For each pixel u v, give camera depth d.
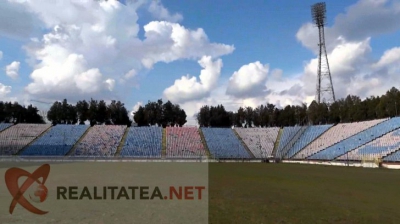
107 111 132.75
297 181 36.12
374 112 102.81
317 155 77.94
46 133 94.38
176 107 142.62
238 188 29.73
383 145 67.94
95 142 90.56
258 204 21.59
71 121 132.88
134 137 96.00
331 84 112.44
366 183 34.34
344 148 75.19
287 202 22.45
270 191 27.94
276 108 137.25
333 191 28.14
